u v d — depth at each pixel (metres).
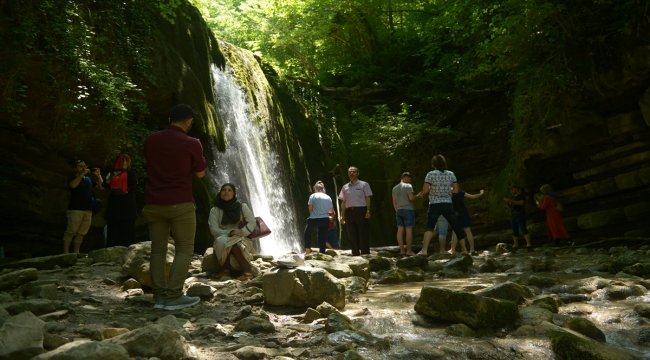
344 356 3.16
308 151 22.72
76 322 4.24
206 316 4.71
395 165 23.39
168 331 3.23
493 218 20.00
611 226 16.11
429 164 22.62
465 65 20.31
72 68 10.82
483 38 18.86
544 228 17.91
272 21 24.66
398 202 11.77
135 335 3.17
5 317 3.54
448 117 23.03
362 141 22.98
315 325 4.20
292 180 20.70
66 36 10.68
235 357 3.26
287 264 5.31
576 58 14.83
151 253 5.10
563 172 17.91
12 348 2.84
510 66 16.02
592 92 15.05
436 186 10.90
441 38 23.14
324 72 25.95
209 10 26.27
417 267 8.38
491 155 21.48
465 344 3.54
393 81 25.06
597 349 3.22
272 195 18.97
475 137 22.16
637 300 4.92
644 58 13.08
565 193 17.53
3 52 9.74
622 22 13.52
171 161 4.97
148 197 4.96
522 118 18.11
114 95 11.53
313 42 24.88
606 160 16.42
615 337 3.70
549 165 18.08
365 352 3.41
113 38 12.64
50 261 7.63
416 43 24.84
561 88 15.49
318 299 5.00
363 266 7.57
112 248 8.23
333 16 24.36
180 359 3.15
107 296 5.56
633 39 13.23
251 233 7.23
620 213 15.83
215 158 15.96
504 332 3.89
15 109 9.88
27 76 10.30
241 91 19.20
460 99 22.30
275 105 21.67
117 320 4.37
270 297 5.16
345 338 3.62
